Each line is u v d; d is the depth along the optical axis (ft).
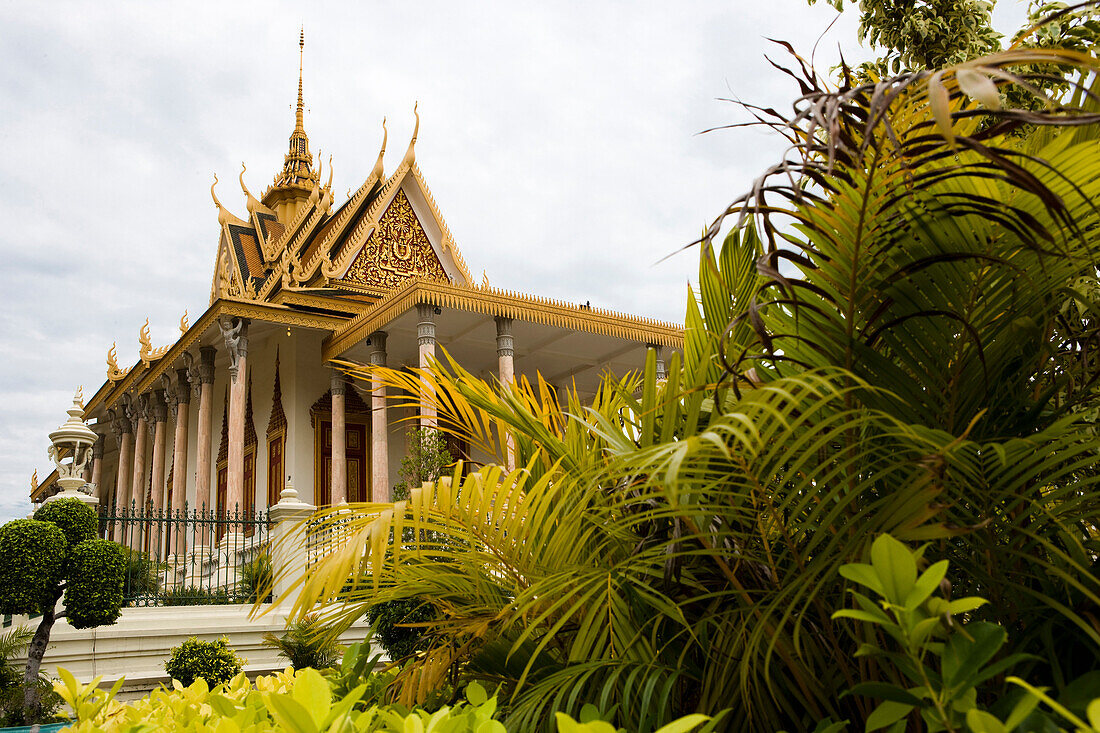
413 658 6.94
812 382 4.86
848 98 3.84
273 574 5.85
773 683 5.11
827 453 5.08
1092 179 4.18
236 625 33.01
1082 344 5.72
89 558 27.71
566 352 70.54
